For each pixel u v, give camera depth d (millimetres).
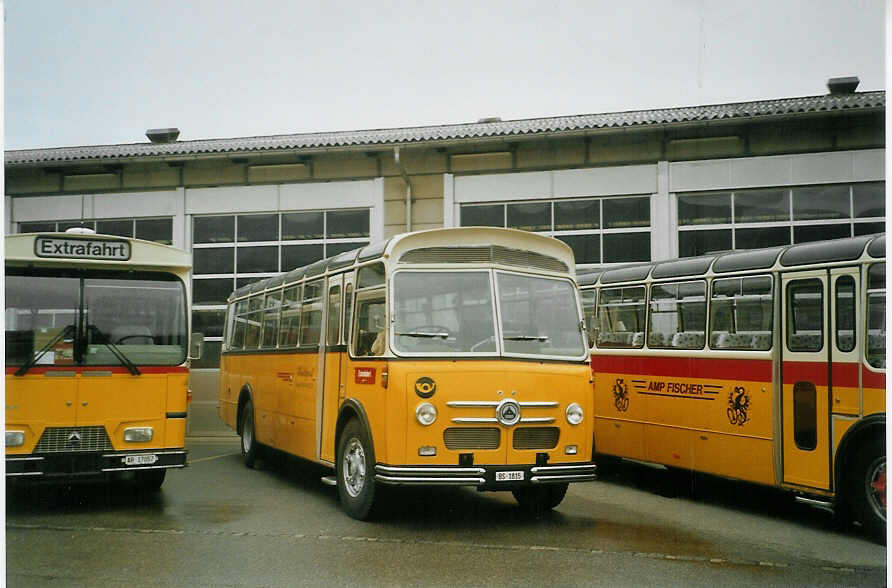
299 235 18297
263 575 6434
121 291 9281
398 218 17766
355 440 8781
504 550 7293
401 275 8367
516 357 8336
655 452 10609
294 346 11258
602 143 16797
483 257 8617
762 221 15969
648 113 16297
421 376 7992
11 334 8766
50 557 6992
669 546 7559
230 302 15773
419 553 7160
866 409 7824
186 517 8766
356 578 6355
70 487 10805
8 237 8891
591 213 16891
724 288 9680
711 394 9719
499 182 17281
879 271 7824
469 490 10672
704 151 16281
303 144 17594
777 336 8828
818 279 8445
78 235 9164
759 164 15977
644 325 11008
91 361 9000
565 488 9062
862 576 6602
